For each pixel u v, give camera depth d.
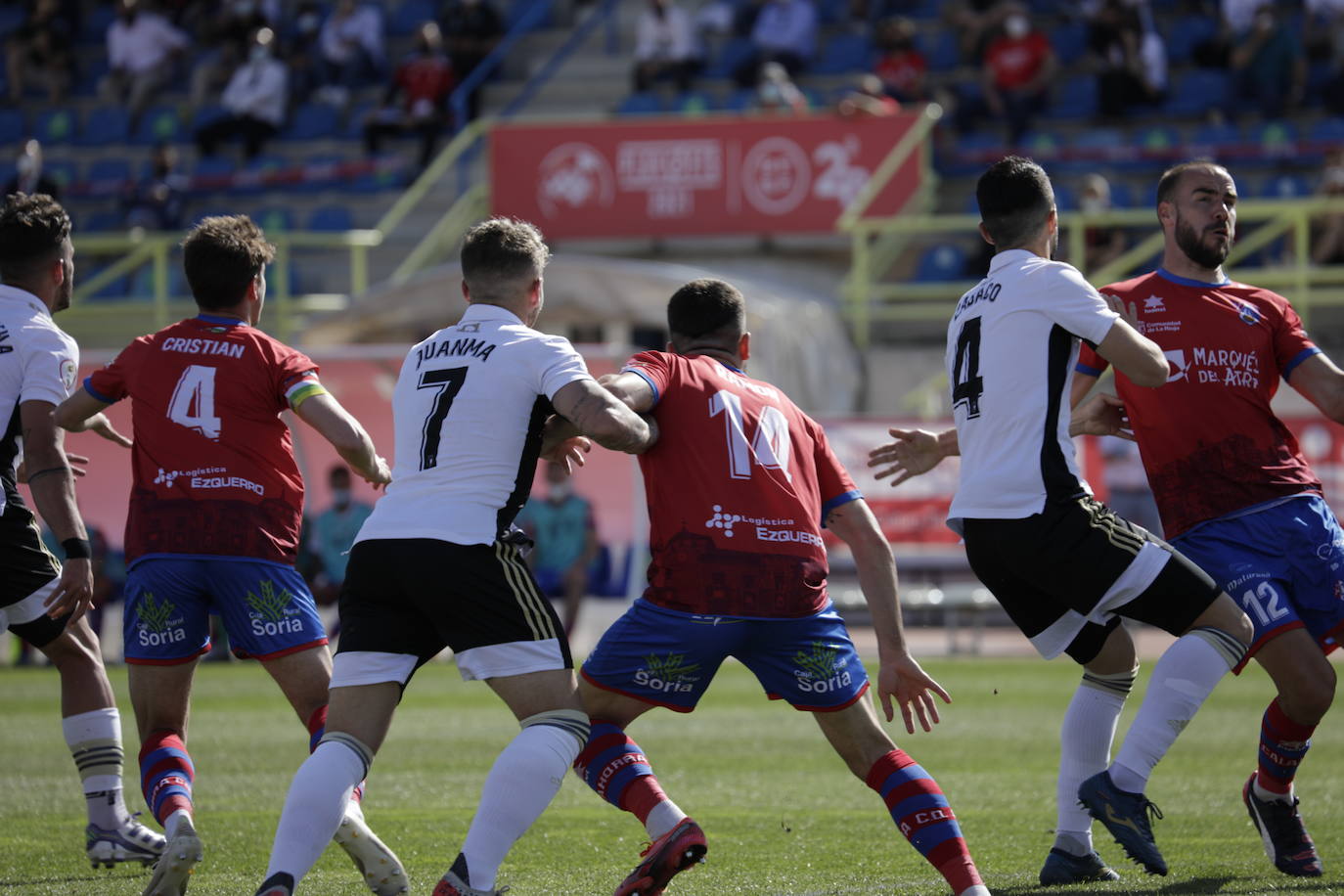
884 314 64.75
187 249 17.61
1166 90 76.69
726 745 31.61
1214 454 18.03
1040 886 17.16
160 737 16.95
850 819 22.45
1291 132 72.75
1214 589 16.42
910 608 53.00
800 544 15.63
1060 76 78.81
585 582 50.53
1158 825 21.69
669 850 15.20
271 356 17.23
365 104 86.44
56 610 17.22
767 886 17.39
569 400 14.77
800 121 68.69
